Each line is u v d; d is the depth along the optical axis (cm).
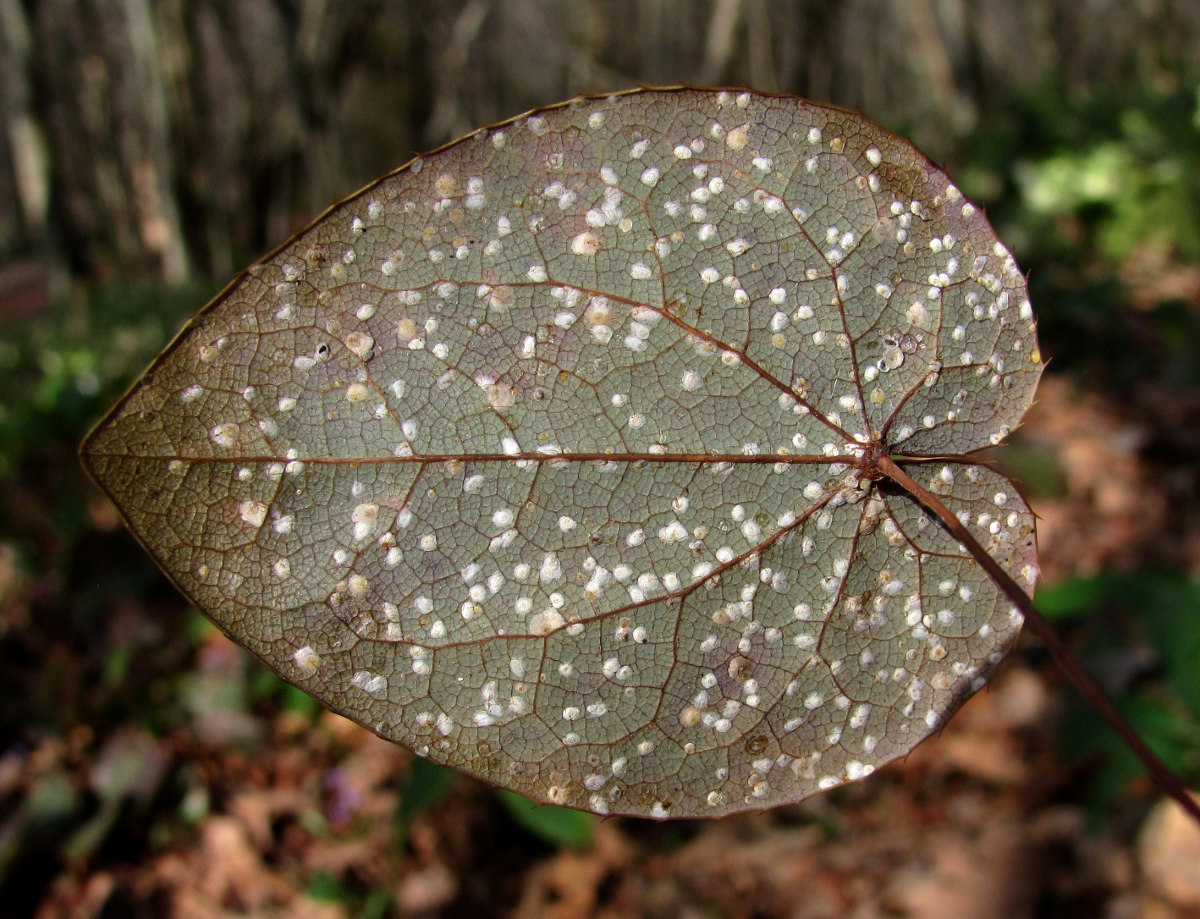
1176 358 50
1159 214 61
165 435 11
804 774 11
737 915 27
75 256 82
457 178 11
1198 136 64
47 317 75
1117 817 27
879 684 11
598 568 11
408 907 29
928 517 11
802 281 11
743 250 11
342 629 11
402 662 11
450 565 11
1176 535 40
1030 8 133
